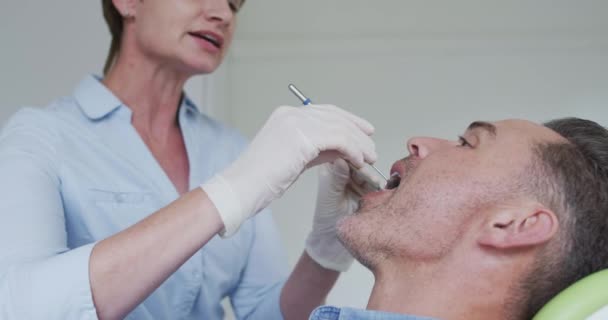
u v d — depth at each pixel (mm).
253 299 1622
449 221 1110
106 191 1406
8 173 1158
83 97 1522
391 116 3090
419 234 1117
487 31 3062
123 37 1578
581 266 1077
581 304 926
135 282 958
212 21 1463
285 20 3127
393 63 3121
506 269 1072
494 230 1074
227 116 3164
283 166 1081
